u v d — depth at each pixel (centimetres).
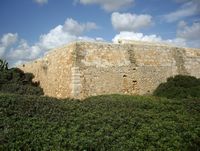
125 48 2273
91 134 1040
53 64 2312
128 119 1227
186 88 2088
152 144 1040
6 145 891
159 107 1528
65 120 1162
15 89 2400
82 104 1482
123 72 2197
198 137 1145
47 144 928
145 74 2311
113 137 1034
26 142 926
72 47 2047
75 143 943
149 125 1194
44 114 1218
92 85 2039
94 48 2116
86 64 2039
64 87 2094
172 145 1050
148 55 2378
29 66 2958
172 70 2478
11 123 1073
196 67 2655
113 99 1702
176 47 2600
